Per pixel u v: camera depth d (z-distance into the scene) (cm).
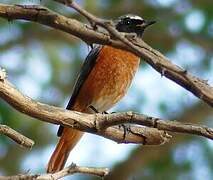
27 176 586
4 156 1481
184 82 528
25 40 1648
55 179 590
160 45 1666
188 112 1589
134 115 601
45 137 1527
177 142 1520
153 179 1507
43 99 1595
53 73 1636
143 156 1548
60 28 562
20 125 1370
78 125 615
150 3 1675
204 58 1648
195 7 1617
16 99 594
